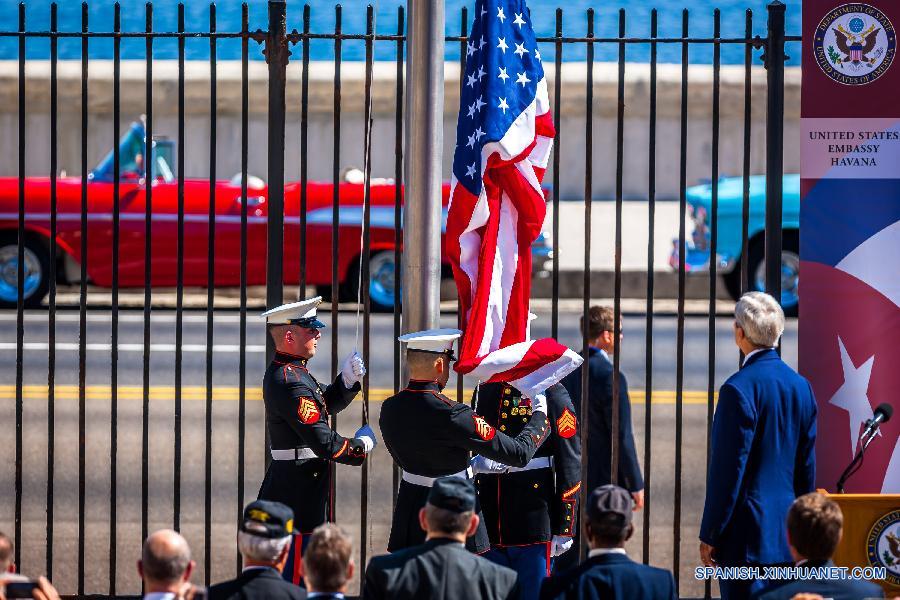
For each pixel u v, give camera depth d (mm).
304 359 19297
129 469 29578
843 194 19984
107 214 48625
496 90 19516
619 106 20891
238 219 48969
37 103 53156
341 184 49781
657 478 29156
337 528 13750
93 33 20719
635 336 46031
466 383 39062
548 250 52906
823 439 20141
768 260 20688
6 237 49219
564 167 55000
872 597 14445
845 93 19922
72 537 24984
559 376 18391
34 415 34312
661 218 54031
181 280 21016
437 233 19406
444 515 14500
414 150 19266
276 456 19344
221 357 42094
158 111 52406
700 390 38156
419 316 19391
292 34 20469
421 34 19094
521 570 18938
